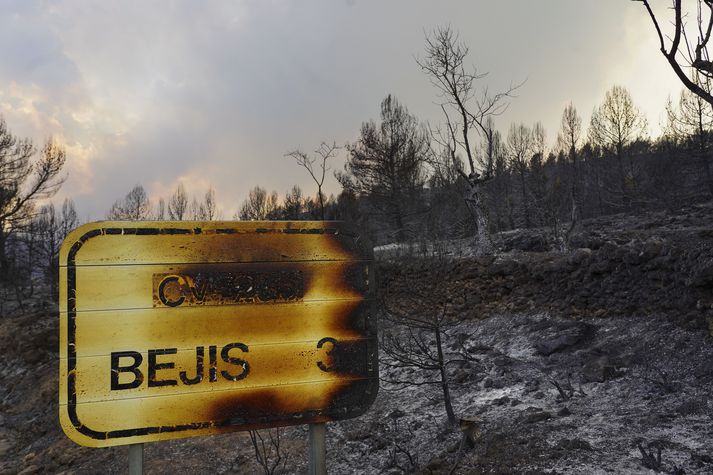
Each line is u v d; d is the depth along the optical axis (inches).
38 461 432.8
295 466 280.8
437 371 377.7
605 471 190.7
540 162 1520.7
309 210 1246.9
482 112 673.6
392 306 426.6
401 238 1044.5
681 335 305.7
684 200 1224.8
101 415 123.7
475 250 687.1
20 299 1069.8
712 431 209.2
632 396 263.1
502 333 430.3
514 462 215.5
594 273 402.9
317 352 140.4
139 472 127.4
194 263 134.0
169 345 130.0
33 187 1259.8
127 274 129.1
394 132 1218.6
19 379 695.1
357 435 305.3
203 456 319.9
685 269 315.9
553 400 282.8
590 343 353.7
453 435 268.2
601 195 1507.1
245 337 135.6
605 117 1422.2
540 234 767.7
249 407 133.9
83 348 124.3
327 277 143.6
